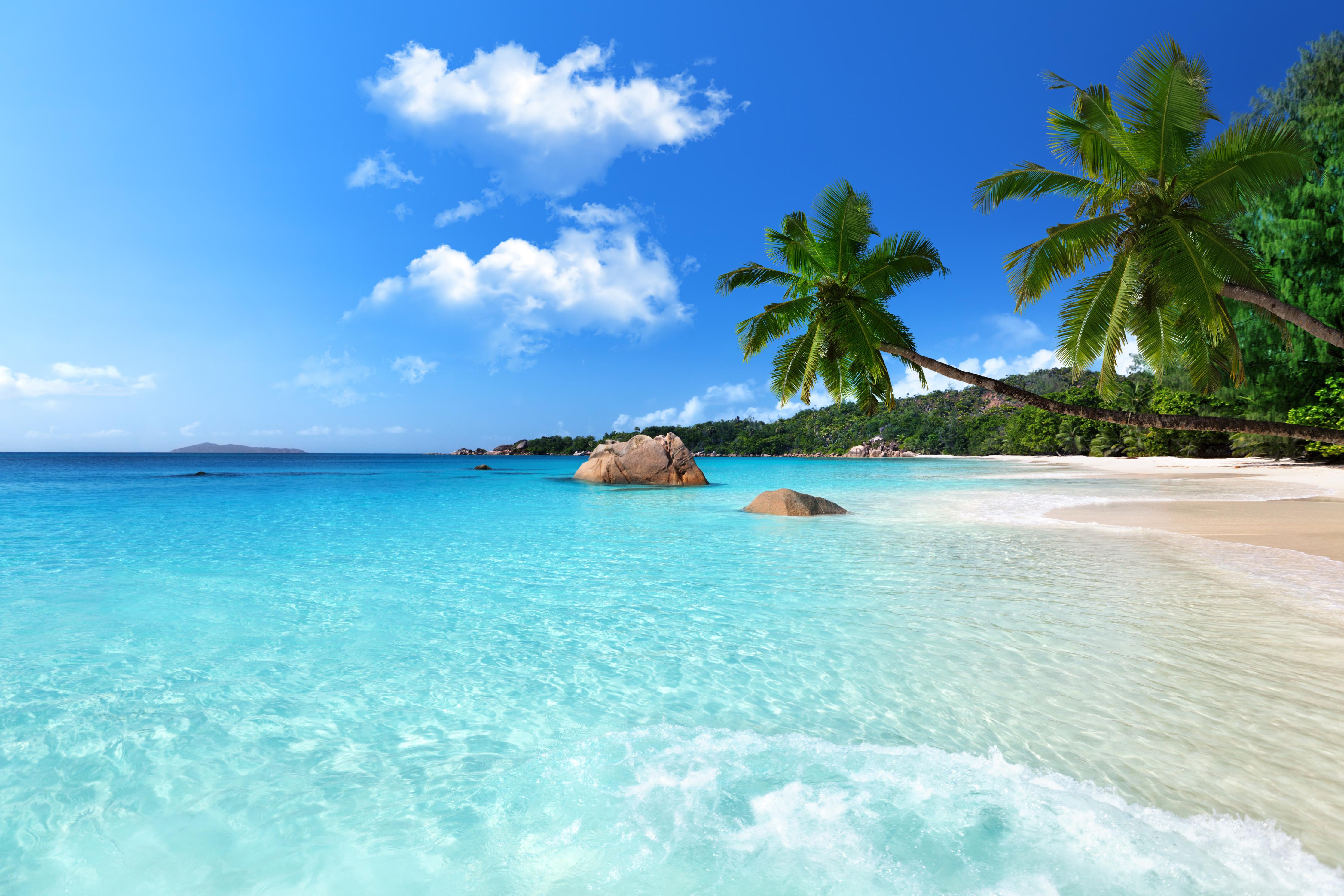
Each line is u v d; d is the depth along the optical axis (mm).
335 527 16250
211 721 4621
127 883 2865
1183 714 4527
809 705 4805
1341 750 3959
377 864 2979
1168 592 8367
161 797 3586
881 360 16031
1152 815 3229
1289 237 28578
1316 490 24219
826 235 16891
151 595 8586
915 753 3986
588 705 4883
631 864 2893
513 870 2900
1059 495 24438
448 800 3529
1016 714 4555
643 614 7562
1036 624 6879
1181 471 41406
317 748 4211
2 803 3535
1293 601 7777
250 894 2777
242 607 7957
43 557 11656
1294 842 2986
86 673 5598
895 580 9320
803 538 13641
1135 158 12086
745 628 6938
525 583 9328
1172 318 13320
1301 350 29547
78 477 46156
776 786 3600
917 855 2889
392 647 6391
